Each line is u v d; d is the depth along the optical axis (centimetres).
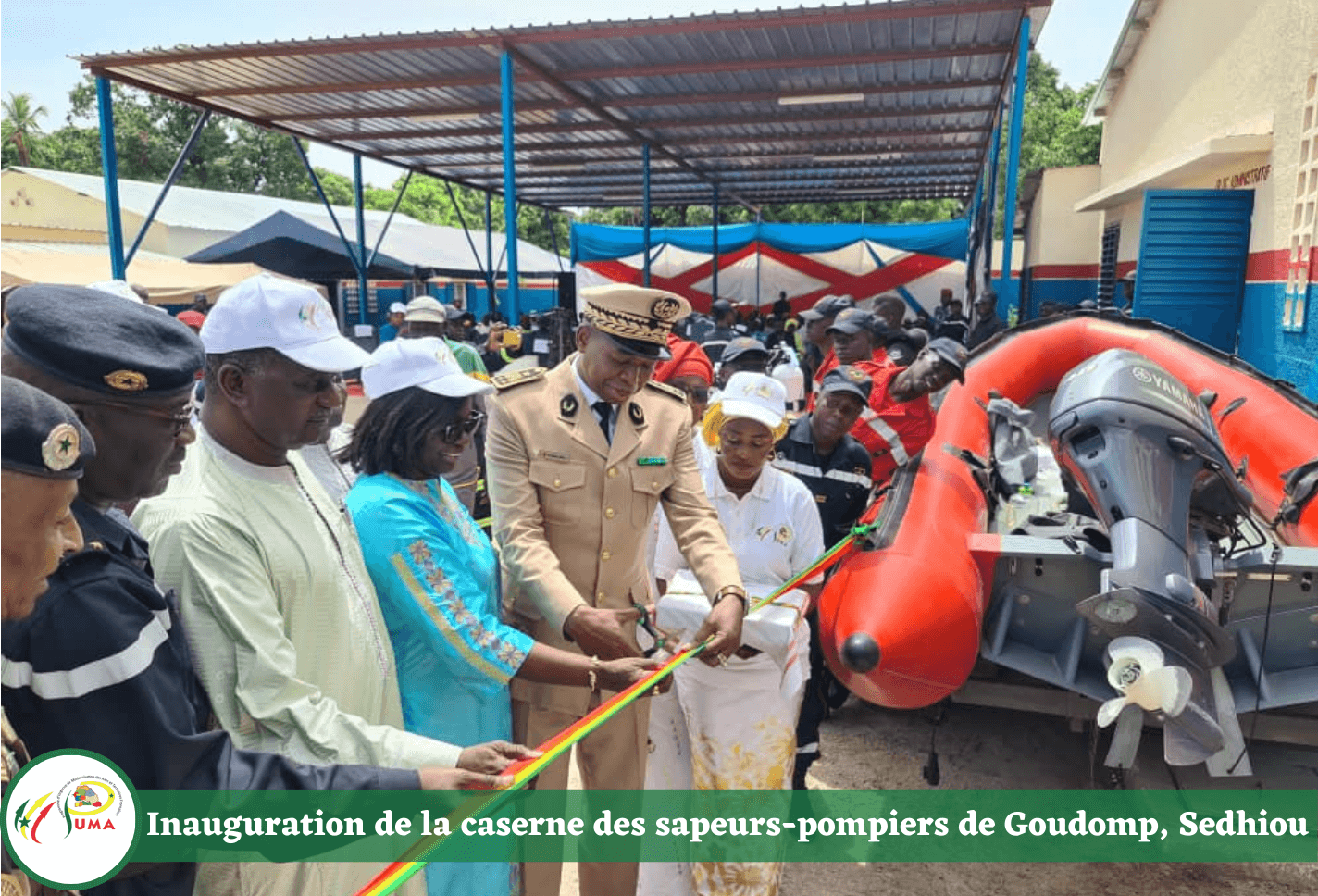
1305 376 761
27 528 100
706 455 288
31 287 127
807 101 1159
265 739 146
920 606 289
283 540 154
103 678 116
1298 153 793
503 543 238
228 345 148
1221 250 932
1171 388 315
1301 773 306
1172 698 253
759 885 261
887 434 407
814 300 2200
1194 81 1139
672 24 903
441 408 194
